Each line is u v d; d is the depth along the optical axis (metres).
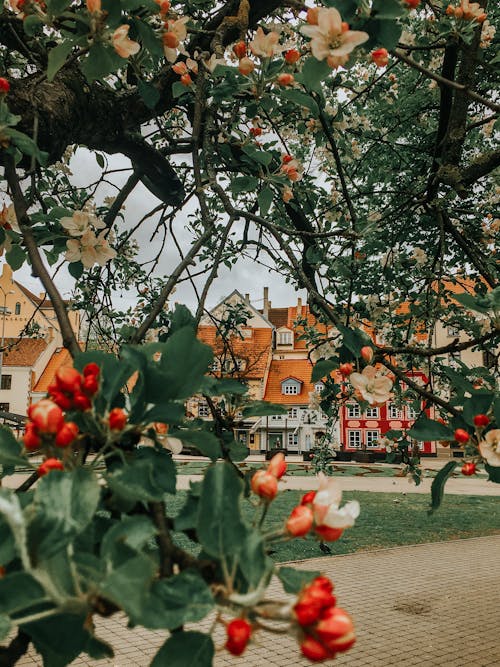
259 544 0.69
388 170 5.05
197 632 0.68
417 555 8.59
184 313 1.29
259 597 0.65
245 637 0.62
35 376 40.78
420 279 4.49
